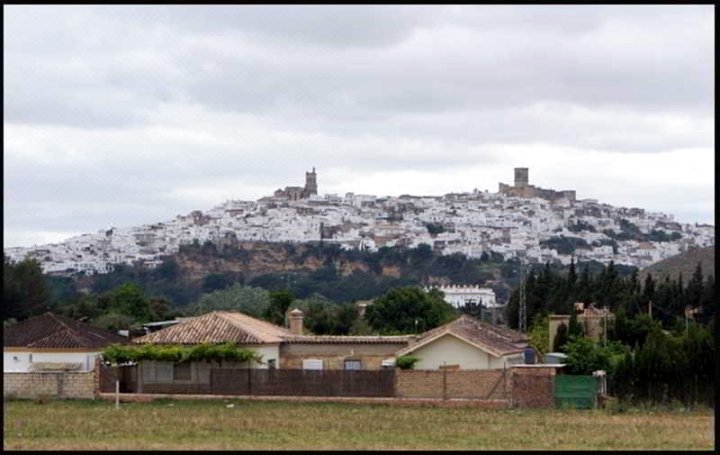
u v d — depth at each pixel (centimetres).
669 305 16275
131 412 8500
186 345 10581
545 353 13425
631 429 7306
